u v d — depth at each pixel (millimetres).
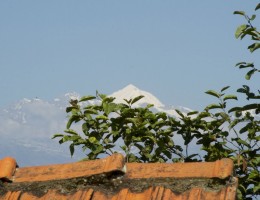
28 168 12000
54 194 11523
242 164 17500
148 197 10930
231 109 18000
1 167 11969
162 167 11211
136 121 17703
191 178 10961
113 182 11320
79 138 17531
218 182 10781
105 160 11492
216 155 18031
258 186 16703
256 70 17859
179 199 10789
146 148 17891
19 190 11789
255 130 17781
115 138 17688
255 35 17656
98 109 17750
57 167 11828
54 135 17547
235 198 10641
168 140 18078
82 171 11562
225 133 18047
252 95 17891
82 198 11273
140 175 11250
